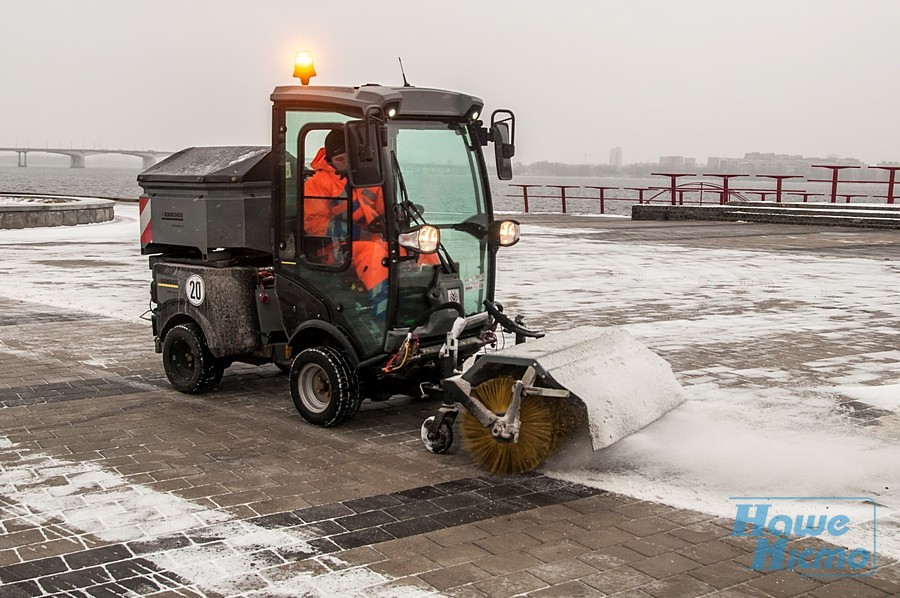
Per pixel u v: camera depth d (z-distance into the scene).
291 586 4.22
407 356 6.52
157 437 6.66
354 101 6.36
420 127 6.71
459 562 4.50
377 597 4.11
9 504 5.29
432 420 6.25
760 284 14.73
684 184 32.31
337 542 4.74
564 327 10.90
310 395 7.01
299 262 7.00
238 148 7.87
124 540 4.76
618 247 21.39
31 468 5.95
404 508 5.24
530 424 5.68
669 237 24.09
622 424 5.64
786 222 28.36
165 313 7.97
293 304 7.12
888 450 6.13
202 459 6.15
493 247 7.28
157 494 5.46
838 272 16.23
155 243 7.94
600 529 4.93
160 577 4.32
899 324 11.03
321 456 6.23
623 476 5.74
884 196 28.30
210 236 7.45
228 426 6.96
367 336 6.72
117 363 9.19
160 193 7.82
